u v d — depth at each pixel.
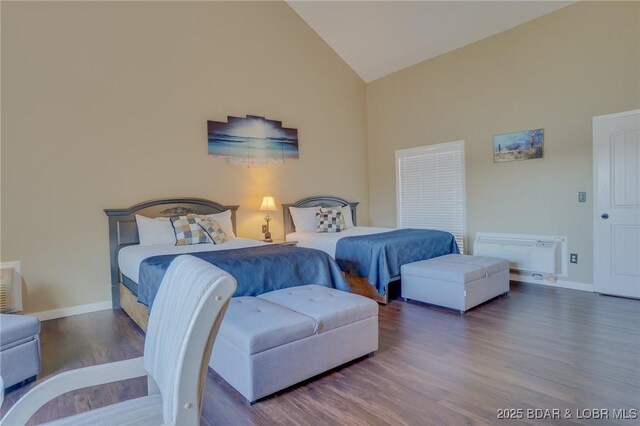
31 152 3.65
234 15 5.03
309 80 5.89
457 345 2.84
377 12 5.15
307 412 2.01
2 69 3.50
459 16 4.77
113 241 4.07
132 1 4.21
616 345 2.75
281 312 2.38
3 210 3.52
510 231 4.88
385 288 3.89
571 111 4.28
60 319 3.72
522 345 2.79
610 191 4.03
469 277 3.56
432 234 4.62
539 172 4.57
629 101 3.87
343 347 2.47
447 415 1.95
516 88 4.73
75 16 3.87
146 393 2.26
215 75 4.88
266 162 5.39
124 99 4.18
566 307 3.68
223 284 0.94
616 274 4.02
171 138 4.52
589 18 4.11
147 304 2.99
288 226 5.59
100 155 4.04
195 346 0.92
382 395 2.16
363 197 6.70
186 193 4.65
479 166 5.15
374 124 6.61
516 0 4.37
